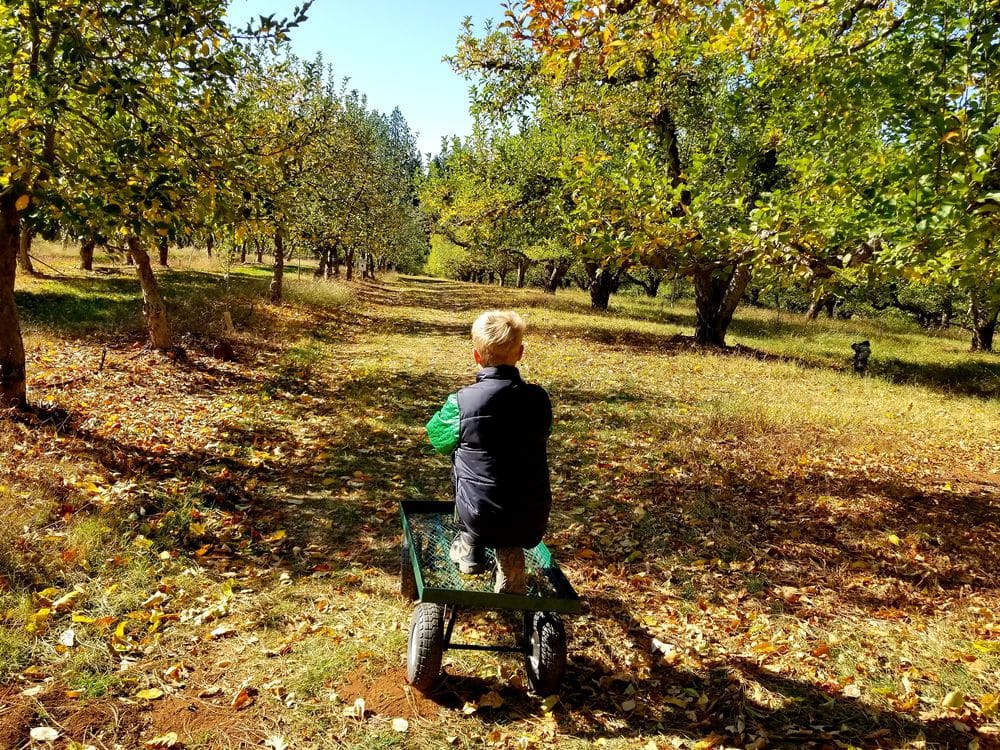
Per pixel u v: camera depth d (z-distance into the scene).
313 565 4.88
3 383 7.00
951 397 14.26
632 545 5.46
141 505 5.44
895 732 3.30
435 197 25.03
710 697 3.57
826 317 35.66
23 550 4.36
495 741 3.16
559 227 20.14
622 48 5.30
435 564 3.66
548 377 12.66
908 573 5.17
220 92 6.75
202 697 3.35
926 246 4.69
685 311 38.28
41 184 5.80
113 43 6.23
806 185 6.37
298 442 7.77
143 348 11.17
